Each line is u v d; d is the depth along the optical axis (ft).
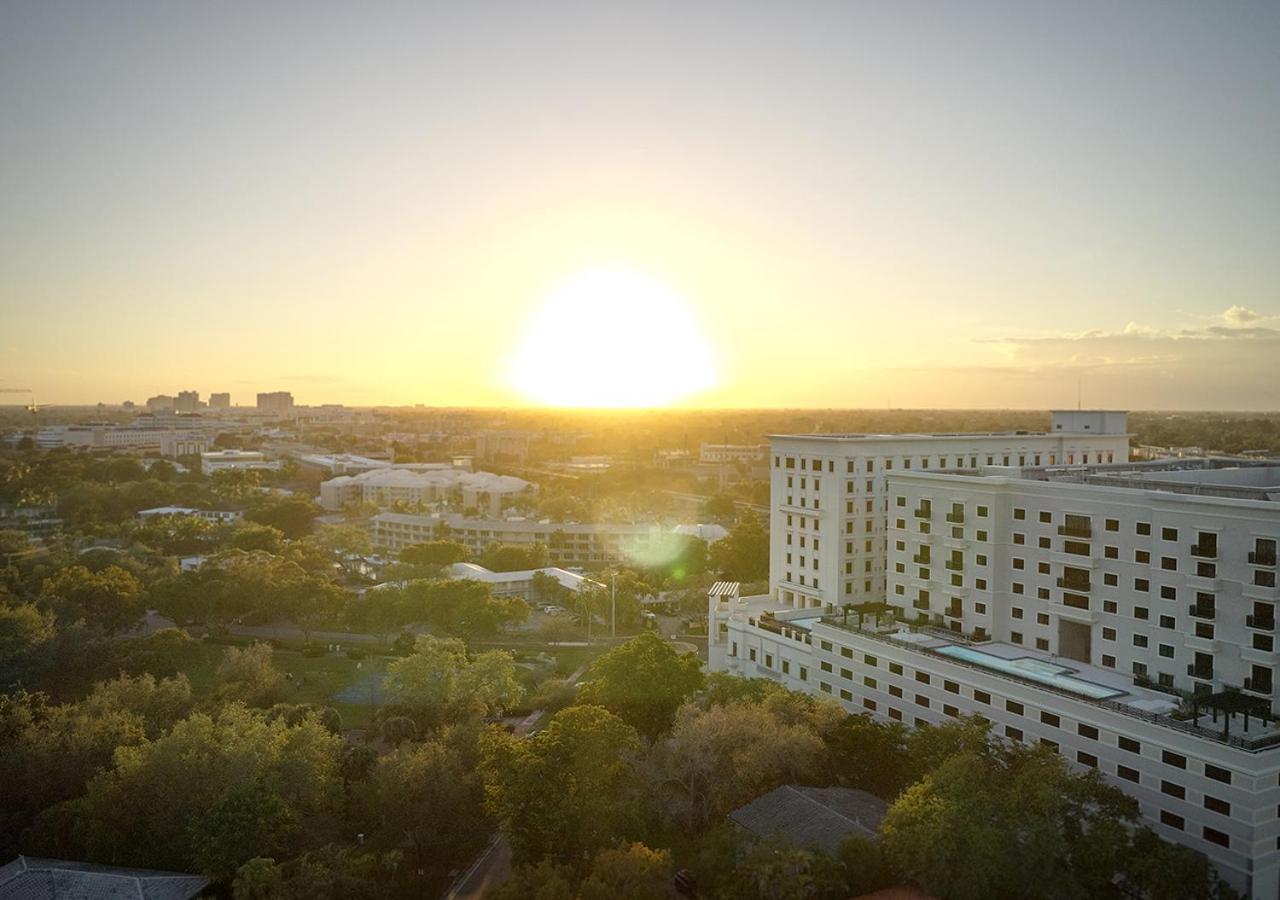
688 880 286.66
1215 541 320.91
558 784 303.07
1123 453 627.05
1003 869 257.96
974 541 415.64
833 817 294.87
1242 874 270.26
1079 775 304.50
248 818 294.87
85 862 300.40
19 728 368.68
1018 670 357.61
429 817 323.98
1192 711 296.92
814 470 523.29
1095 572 366.02
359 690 523.70
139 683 418.72
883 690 406.21
